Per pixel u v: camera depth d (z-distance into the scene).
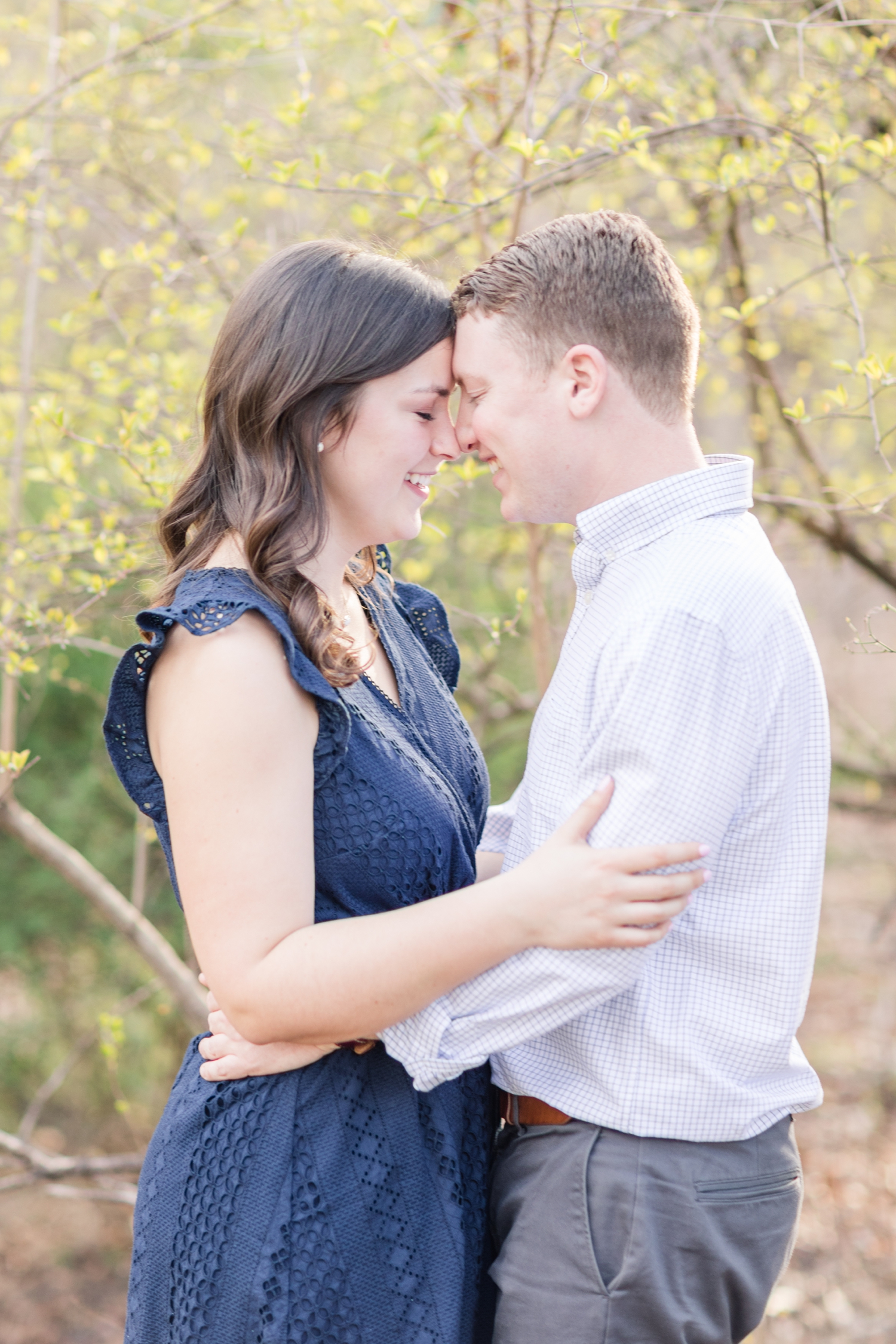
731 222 2.87
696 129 2.58
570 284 1.40
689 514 1.39
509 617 3.58
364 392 1.41
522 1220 1.42
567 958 1.27
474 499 3.59
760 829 1.34
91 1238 4.80
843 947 5.89
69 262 2.92
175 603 1.35
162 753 1.34
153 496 2.44
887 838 6.25
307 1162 1.36
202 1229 1.37
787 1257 1.44
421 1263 1.38
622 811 1.27
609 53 2.54
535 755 1.46
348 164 3.35
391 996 1.27
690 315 1.45
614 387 1.41
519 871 1.28
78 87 2.91
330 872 1.38
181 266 2.64
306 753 1.33
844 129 2.74
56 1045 4.80
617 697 1.30
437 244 2.93
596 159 2.48
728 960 1.36
